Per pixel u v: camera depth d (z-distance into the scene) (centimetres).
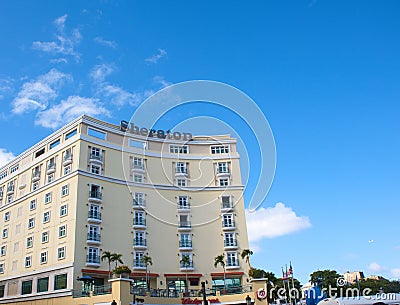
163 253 5038
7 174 6044
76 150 4966
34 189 5350
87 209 4756
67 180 4912
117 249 4834
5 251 5466
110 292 3841
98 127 5197
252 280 4125
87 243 4609
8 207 5694
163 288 4916
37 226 5091
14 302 4934
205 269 5112
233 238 5262
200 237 5194
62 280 4459
